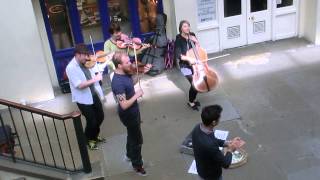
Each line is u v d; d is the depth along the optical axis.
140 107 7.43
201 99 7.46
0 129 5.96
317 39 8.89
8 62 7.63
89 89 5.97
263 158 5.87
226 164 4.33
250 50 9.02
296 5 9.14
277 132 6.38
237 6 8.86
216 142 4.34
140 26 8.60
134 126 5.46
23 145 6.68
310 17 8.94
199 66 6.82
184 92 7.73
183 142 6.25
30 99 7.96
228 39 9.08
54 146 6.60
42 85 7.92
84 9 8.23
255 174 5.59
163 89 7.90
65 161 6.20
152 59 8.39
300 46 8.95
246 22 9.04
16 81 7.78
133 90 5.34
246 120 6.75
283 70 8.09
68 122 7.22
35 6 7.88
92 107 6.11
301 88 7.46
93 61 6.23
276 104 7.09
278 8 9.12
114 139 6.64
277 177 5.51
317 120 6.57
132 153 5.68
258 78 7.92
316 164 5.67
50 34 8.13
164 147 6.34
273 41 9.30
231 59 8.73
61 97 8.08
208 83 6.82
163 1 8.47
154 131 6.74
